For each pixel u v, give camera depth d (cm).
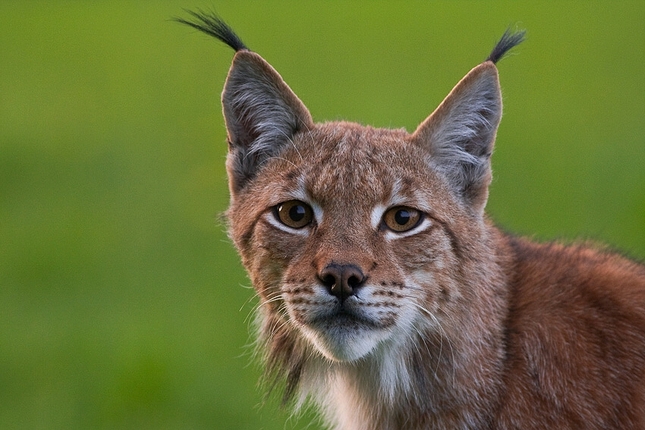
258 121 920
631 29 3453
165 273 1769
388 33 3528
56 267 1794
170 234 1944
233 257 1811
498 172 2094
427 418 873
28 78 3288
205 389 1377
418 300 846
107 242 1902
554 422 837
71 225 1992
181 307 1634
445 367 860
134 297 1678
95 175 2297
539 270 903
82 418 1340
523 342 865
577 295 879
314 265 820
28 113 2872
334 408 955
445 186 885
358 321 818
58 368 1463
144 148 2506
